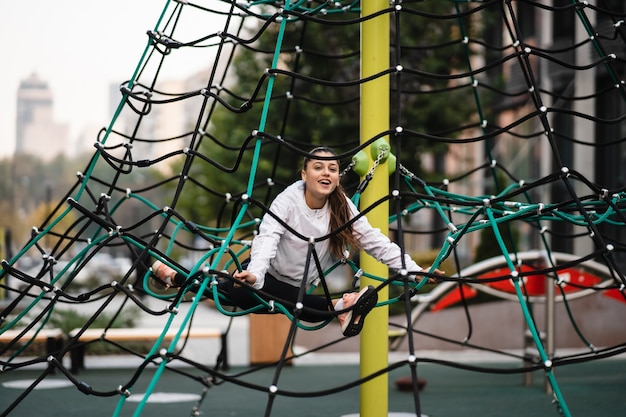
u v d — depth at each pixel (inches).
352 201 265.4
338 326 669.3
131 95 267.4
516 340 658.8
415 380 187.2
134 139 307.7
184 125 4665.4
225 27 255.4
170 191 1991.9
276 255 239.6
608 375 529.3
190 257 2365.9
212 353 676.1
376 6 280.5
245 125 806.5
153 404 433.7
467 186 1198.9
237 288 238.4
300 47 357.4
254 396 462.6
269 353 599.8
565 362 196.9
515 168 1040.2
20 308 983.0
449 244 218.1
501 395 458.9
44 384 504.4
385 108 279.4
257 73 808.3
